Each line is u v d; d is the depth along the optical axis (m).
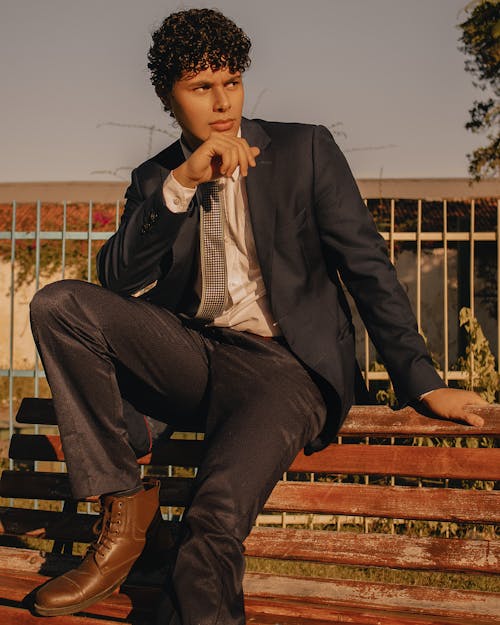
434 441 5.17
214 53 2.12
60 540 2.68
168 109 2.38
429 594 2.20
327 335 2.21
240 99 2.21
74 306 2.05
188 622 1.82
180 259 2.27
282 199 2.23
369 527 5.19
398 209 12.52
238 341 2.26
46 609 2.02
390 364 2.21
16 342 13.03
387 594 2.21
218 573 1.88
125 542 2.12
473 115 9.18
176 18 2.18
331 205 2.23
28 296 12.98
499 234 5.41
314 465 2.43
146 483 2.27
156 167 2.47
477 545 2.25
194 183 2.11
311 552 2.37
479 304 11.77
